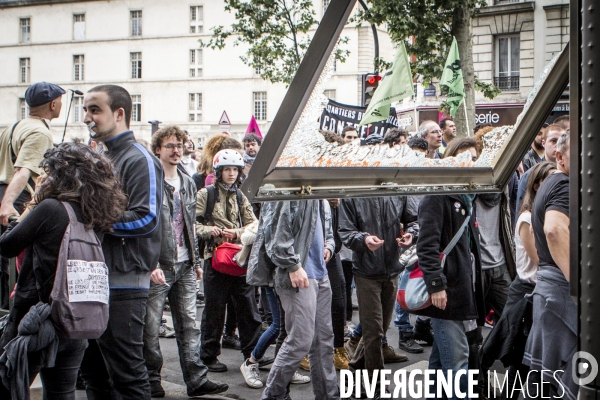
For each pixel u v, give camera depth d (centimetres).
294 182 218
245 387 561
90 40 5969
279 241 431
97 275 341
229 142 740
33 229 335
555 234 347
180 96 5669
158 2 5728
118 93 399
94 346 391
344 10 194
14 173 536
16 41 6225
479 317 443
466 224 425
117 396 397
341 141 226
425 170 274
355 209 516
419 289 424
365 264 511
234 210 621
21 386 321
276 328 556
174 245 509
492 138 319
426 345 705
